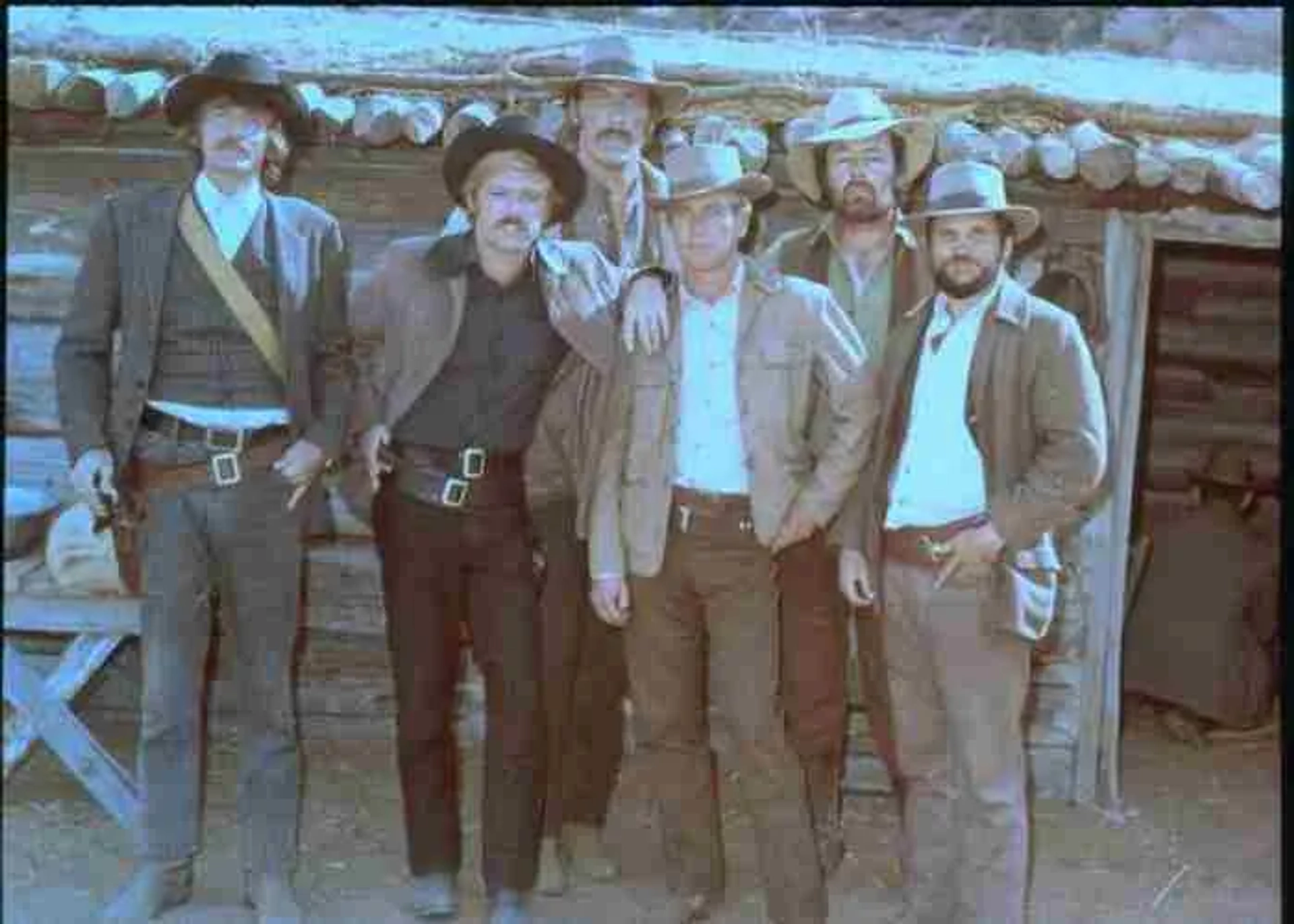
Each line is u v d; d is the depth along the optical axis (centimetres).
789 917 395
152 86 508
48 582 443
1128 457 543
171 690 399
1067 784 555
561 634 427
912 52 612
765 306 378
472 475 394
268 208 388
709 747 413
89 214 545
